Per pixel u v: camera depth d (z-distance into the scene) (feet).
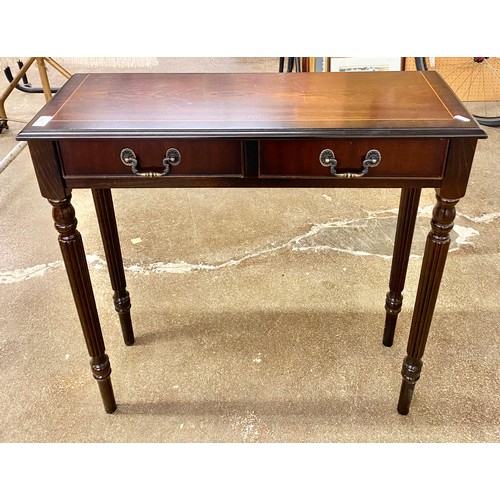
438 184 3.89
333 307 6.29
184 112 4.06
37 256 7.28
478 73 11.62
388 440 4.80
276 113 4.01
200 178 3.95
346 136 3.66
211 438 4.85
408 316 6.14
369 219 7.89
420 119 3.84
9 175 9.27
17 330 6.06
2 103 10.35
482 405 5.08
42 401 5.23
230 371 5.50
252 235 7.61
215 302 6.41
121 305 5.53
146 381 5.41
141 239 7.58
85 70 13.92
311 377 5.41
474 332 5.88
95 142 3.78
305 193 8.59
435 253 4.14
